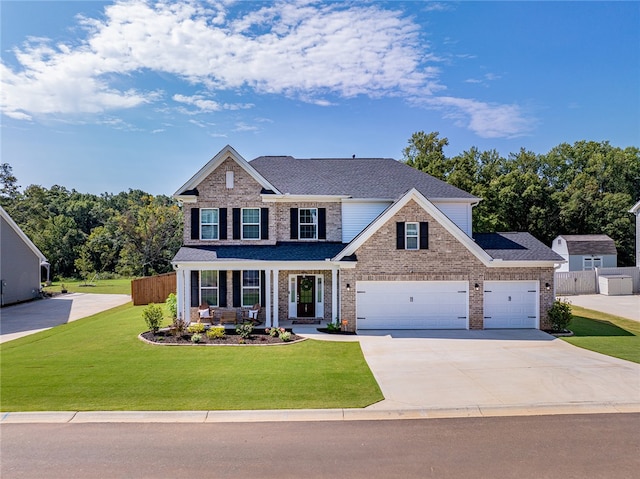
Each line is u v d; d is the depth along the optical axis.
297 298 23.33
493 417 9.99
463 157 50.38
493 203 52.59
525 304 21.19
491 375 13.11
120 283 57.88
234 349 16.94
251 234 23.53
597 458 7.92
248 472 7.46
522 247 22.17
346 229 23.80
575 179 60.38
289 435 9.02
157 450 8.35
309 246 23.28
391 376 13.09
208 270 22.83
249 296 23.06
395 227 21.03
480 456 8.01
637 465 7.65
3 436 9.08
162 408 10.50
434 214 21.00
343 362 14.85
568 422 9.66
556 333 20.02
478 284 20.97
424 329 20.97
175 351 16.64
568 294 36.38
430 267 20.98
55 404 10.82
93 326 22.80
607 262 46.22
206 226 23.55
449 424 9.59
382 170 26.55
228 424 9.64
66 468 7.66
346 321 20.56
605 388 11.80
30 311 30.38
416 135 50.16
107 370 13.96
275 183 24.58
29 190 74.50
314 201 23.81
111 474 7.43
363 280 20.89
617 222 54.16
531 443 8.56
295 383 12.42
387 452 8.19
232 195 23.52
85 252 64.75
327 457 8.00
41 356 16.11
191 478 7.27
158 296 32.62
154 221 63.50
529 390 11.65
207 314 21.91
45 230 70.50
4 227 33.44
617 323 22.94
